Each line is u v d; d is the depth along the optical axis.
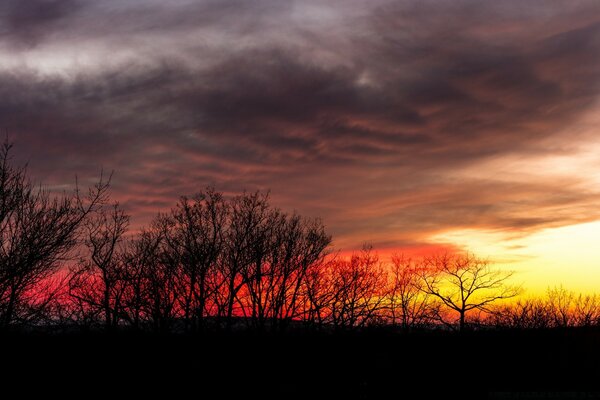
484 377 42.09
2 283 23.78
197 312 40.75
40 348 28.19
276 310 42.31
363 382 36.81
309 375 36.00
